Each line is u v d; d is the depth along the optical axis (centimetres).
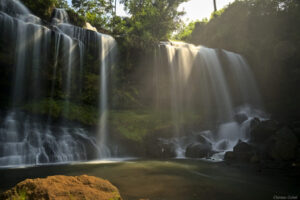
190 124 1132
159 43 1578
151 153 891
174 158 843
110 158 866
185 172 553
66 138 834
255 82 1612
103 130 977
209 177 497
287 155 646
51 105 908
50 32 1026
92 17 1992
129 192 372
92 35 1251
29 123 808
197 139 1024
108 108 1227
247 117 1226
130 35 1495
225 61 1573
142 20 1952
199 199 339
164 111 1321
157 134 1007
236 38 1884
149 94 1415
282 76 1416
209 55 1597
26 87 932
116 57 1354
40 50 981
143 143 944
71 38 1120
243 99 1543
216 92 1555
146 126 1043
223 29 2122
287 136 712
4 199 232
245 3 1972
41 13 1282
